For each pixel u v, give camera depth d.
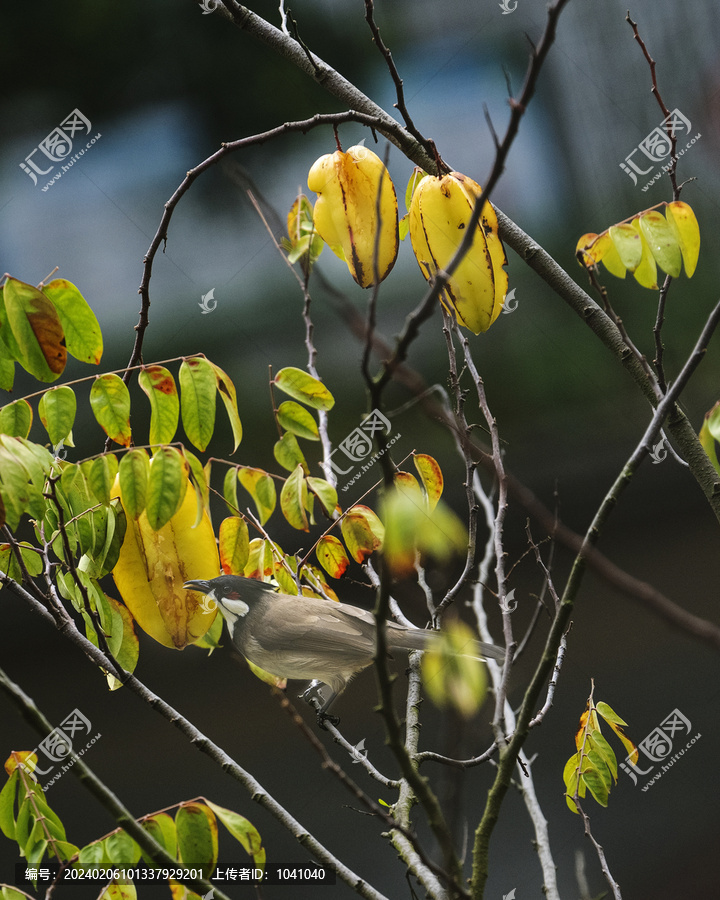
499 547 3.31
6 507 2.57
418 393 1.97
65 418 3.02
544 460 13.70
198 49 14.41
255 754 9.23
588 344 14.69
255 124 15.18
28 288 2.92
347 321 2.00
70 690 11.25
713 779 7.96
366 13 3.12
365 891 2.78
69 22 13.99
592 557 2.29
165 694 10.81
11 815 2.91
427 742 7.64
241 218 16.20
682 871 6.77
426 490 3.52
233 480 3.58
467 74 16.20
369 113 3.54
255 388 15.21
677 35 15.08
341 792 8.38
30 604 3.16
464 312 3.21
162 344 15.88
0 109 15.10
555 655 2.36
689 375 2.49
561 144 15.88
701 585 10.91
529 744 8.56
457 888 2.17
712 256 14.58
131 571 3.34
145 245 16.41
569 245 15.45
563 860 7.24
